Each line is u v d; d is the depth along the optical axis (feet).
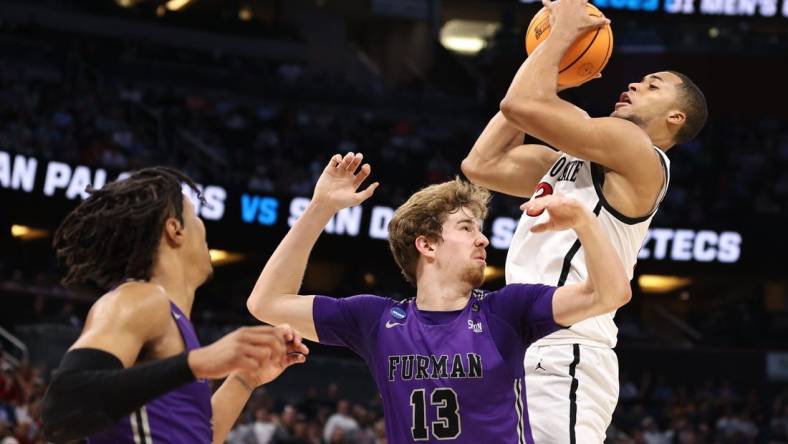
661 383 61.21
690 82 11.96
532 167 12.50
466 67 85.76
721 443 53.21
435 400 8.98
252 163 68.03
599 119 10.81
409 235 9.70
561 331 10.80
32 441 36.32
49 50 69.82
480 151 12.75
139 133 66.13
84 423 7.48
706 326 68.33
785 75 75.72
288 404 48.73
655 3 72.33
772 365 62.69
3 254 61.67
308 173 67.15
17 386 40.83
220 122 70.59
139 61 73.00
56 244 8.77
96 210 8.59
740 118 75.87
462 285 9.52
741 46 76.07
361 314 9.75
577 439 10.50
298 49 84.17
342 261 63.05
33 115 62.03
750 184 71.61
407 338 9.29
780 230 65.98
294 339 9.29
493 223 62.59
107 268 8.61
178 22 79.82
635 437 50.16
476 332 9.10
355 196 10.44
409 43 88.17
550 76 10.79
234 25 82.12
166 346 8.24
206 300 64.03
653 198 11.05
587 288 8.75
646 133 11.59
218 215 59.36
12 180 54.39
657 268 66.08
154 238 8.55
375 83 84.23
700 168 72.49
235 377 9.64
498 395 8.95
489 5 86.63
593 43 11.14
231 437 39.93
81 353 7.73
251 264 67.56
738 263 65.67
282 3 87.45
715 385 62.34
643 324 70.49
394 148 72.43
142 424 8.00
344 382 53.88
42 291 53.31
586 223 8.53
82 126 62.80
